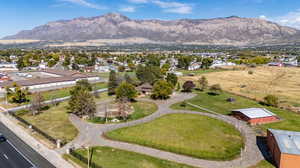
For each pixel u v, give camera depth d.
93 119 60.91
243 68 178.50
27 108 69.75
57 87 103.81
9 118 60.78
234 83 119.69
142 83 108.12
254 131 54.66
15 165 36.72
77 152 41.50
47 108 70.94
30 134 49.84
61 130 52.44
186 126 56.94
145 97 89.25
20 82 102.12
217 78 135.50
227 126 57.62
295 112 69.94
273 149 41.75
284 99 86.56
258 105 78.00
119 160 39.06
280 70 164.38
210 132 53.34
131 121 60.03
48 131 51.62
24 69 170.00
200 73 156.50
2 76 123.06
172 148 44.56
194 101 83.12
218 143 47.41
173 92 97.94
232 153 43.09
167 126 56.69
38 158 39.19
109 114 65.81
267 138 47.44
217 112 69.81
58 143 43.53
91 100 62.59
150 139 48.56
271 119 61.78
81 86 83.69
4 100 79.81
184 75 147.75
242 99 86.50
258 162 40.00
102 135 50.12
